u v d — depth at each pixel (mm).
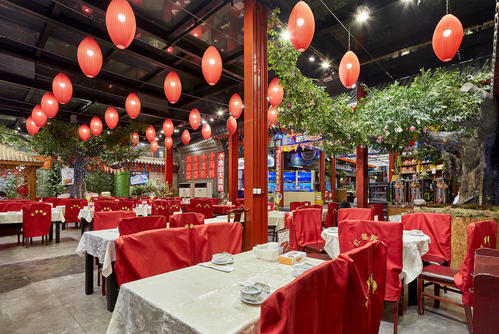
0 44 5473
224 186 13672
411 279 2627
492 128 4441
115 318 1351
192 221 2984
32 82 6875
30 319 2506
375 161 17672
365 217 3850
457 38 2750
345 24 5645
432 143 5332
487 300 1229
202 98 8266
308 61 6941
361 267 1224
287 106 5281
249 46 4199
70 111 9383
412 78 7047
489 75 4484
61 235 6805
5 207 5945
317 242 3770
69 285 3389
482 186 4715
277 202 6234
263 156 4227
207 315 1053
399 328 2434
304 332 858
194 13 4648
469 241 2174
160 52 6125
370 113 5074
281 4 4660
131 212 3670
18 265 4246
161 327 1102
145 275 1771
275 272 1642
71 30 4840
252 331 1008
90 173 13891
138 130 11180
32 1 4359
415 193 7648
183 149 16812
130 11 2570
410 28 5820
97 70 3188
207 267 1730
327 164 15352
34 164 9406
